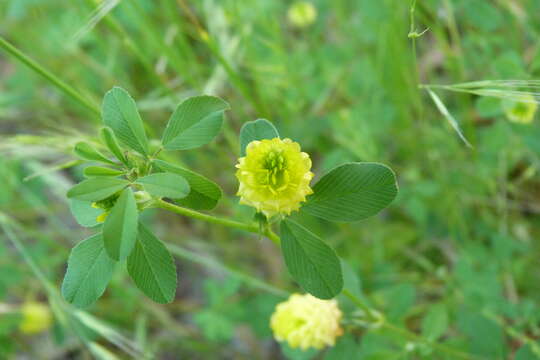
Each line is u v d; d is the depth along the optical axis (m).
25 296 0.25
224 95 0.24
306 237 0.11
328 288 0.11
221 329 0.22
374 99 0.24
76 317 0.20
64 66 0.28
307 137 0.25
